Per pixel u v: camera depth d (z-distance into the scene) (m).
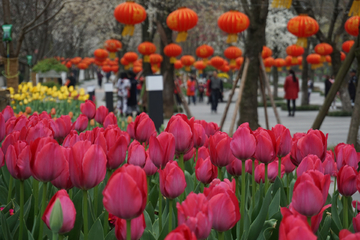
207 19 24.34
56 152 1.46
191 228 1.09
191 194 1.15
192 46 47.38
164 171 1.47
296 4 13.73
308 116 17.42
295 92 17.20
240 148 1.71
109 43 16.12
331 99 5.68
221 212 1.24
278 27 29.28
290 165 2.34
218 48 38.28
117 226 1.28
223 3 21.28
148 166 1.93
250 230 1.75
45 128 2.04
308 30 10.23
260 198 1.98
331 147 7.96
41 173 1.46
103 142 1.69
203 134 2.22
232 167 2.07
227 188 1.38
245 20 9.66
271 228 1.75
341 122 14.56
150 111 6.30
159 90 6.26
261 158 1.87
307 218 1.31
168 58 15.73
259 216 1.75
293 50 17.27
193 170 2.77
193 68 49.06
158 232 1.89
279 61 27.59
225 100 30.30
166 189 1.45
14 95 8.13
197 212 1.13
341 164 2.05
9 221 1.81
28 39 19.55
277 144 1.87
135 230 1.27
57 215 1.20
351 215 2.12
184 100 14.72
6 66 9.62
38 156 1.45
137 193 1.09
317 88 46.75
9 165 1.64
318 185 1.29
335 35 16.22
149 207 2.01
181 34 10.90
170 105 15.92
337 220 1.98
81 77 83.06
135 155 1.84
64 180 1.57
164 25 15.60
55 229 1.21
